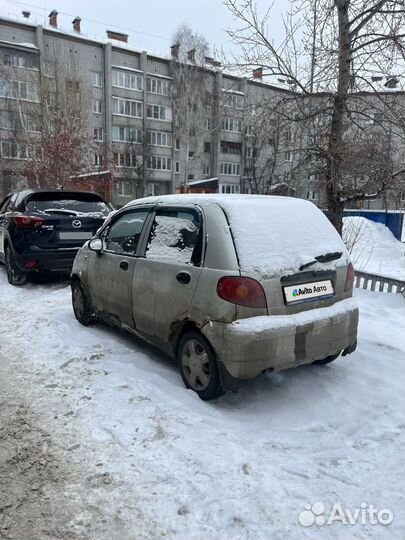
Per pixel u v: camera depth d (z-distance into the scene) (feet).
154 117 147.84
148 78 145.28
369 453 8.89
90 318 16.46
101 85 138.00
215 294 10.25
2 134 110.93
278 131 26.30
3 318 18.51
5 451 9.07
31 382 12.22
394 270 33.37
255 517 7.09
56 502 7.58
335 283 11.56
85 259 16.37
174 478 8.05
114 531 6.93
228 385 10.18
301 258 10.80
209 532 6.84
